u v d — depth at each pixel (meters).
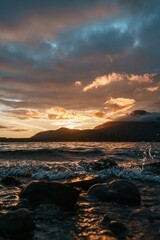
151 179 12.73
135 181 12.33
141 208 7.52
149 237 5.35
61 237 5.32
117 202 8.02
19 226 5.32
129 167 16.38
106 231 5.67
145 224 6.15
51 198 7.72
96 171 15.08
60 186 7.92
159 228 5.89
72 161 21.81
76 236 5.39
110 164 17.00
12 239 5.14
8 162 19.27
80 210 7.25
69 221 6.37
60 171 14.44
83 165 16.78
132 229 5.80
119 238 5.28
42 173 13.49
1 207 7.37
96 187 8.86
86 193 8.93
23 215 5.57
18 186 10.61
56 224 6.12
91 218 6.61
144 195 9.29
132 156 27.27
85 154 28.84
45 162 19.58
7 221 5.39
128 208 7.50
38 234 5.45
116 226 5.86
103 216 6.77
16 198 8.39
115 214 6.95
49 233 5.54
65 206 7.55
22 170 14.56
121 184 8.68
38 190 7.87
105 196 8.24
